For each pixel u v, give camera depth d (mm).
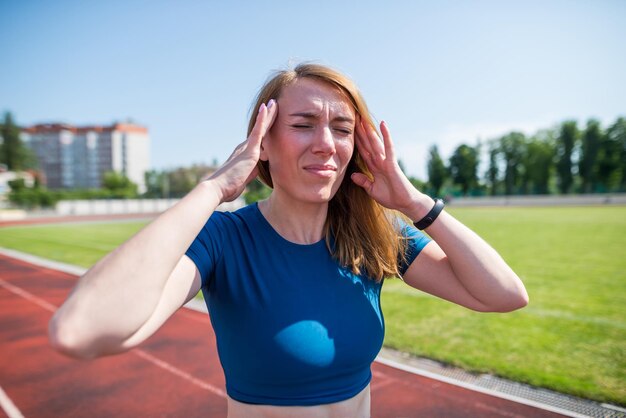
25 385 4535
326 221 1417
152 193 68938
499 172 65500
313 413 1188
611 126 54125
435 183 67938
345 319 1263
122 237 20000
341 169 1310
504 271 1302
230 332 1224
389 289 8250
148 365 4996
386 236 1442
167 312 1051
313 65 1304
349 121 1299
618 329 5699
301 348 1171
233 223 1332
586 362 4617
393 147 1317
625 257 11141
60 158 115438
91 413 3938
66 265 12305
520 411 3697
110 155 115875
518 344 5180
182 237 1017
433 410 3766
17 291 9422
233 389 1237
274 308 1200
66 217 41312
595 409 3688
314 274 1288
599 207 36312
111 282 917
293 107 1248
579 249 12672
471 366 4551
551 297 7402
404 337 5469
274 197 1385
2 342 6004
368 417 1356
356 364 1268
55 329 851
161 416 3863
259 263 1255
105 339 885
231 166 1181
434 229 1315
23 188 60062
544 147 60812
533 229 18688
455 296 1420
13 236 22141
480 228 19656
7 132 72312
